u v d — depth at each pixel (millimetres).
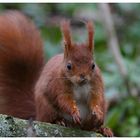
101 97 10750
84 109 10844
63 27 10656
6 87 12109
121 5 18953
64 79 10656
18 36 12266
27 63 12289
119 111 14031
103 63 15984
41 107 11023
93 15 18656
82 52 10578
